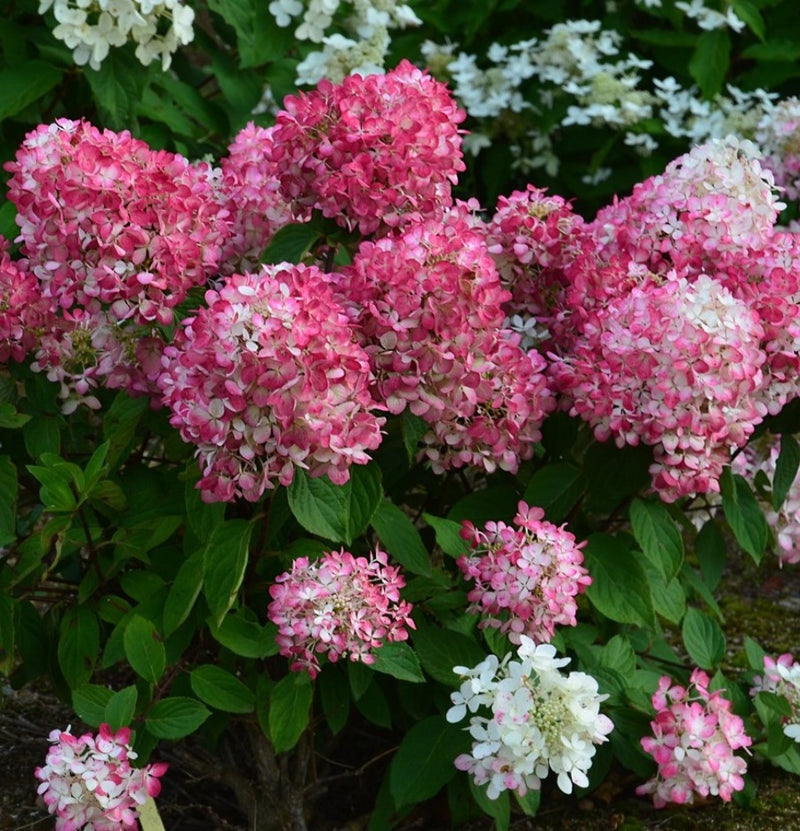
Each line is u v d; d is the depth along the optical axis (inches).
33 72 98.0
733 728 79.4
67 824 73.5
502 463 78.7
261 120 110.0
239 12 104.9
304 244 78.7
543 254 83.7
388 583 75.5
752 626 101.7
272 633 76.2
